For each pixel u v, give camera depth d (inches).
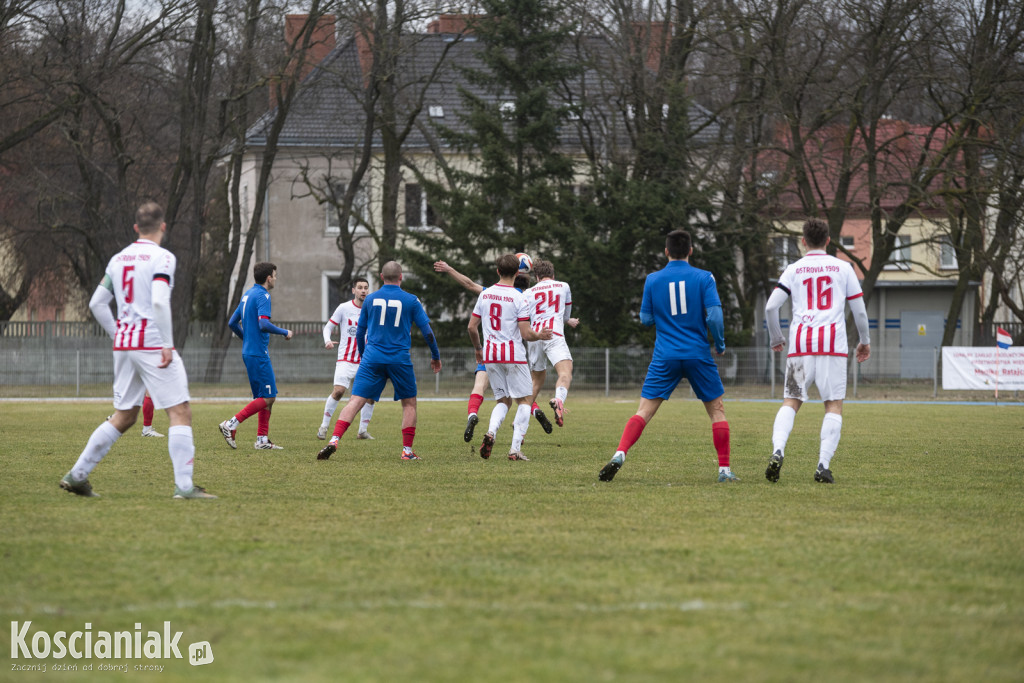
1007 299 3415.4
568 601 446.3
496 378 1078.4
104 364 3134.8
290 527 626.5
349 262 3777.1
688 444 1272.1
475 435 1424.7
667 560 531.2
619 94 3501.5
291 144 4284.0
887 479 904.3
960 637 396.2
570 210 3344.0
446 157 4269.2
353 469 973.8
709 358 871.7
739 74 3179.1
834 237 3262.8
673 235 884.6
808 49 3161.9
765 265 3843.5
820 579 490.6
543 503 737.0
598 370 3107.8
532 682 340.8
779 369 3110.2
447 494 787.4
